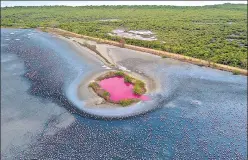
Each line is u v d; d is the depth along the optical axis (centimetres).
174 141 4184
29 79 6356
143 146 4050
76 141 4138
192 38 10481
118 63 7531
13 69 6938
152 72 6938
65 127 4497
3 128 4447
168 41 9994
